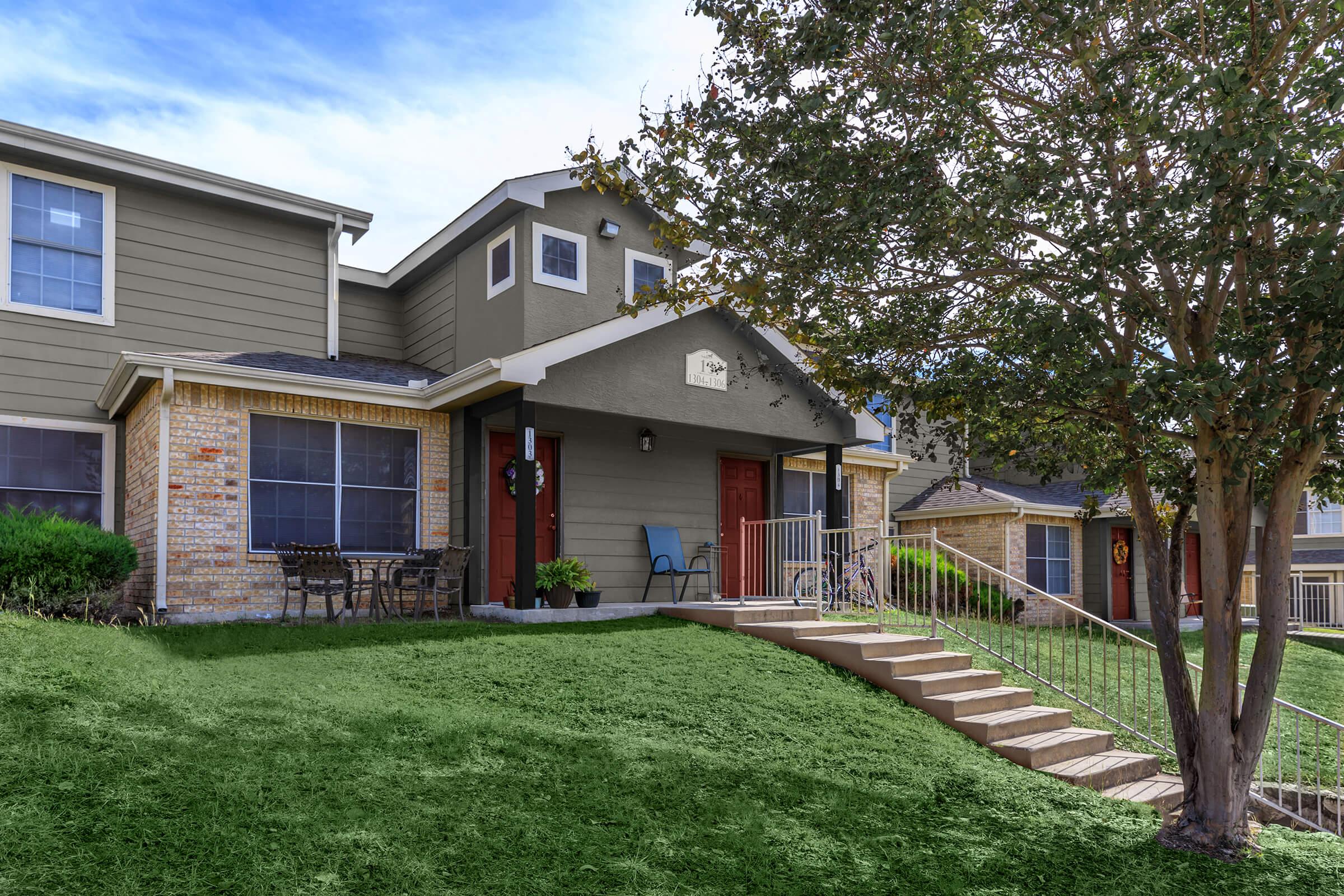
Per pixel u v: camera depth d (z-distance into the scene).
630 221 13.97
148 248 12.23
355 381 11.53
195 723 5.36
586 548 13.02
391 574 11.65
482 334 13.22
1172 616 6.03
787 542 15.45
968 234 5.23
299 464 11.36
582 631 9.83
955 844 5.23
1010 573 18.62
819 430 13.88
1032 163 5.43
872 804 5.69
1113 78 5.27
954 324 6.87
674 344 12.38
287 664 7.43
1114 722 8.57
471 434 12.12
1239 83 4.38
